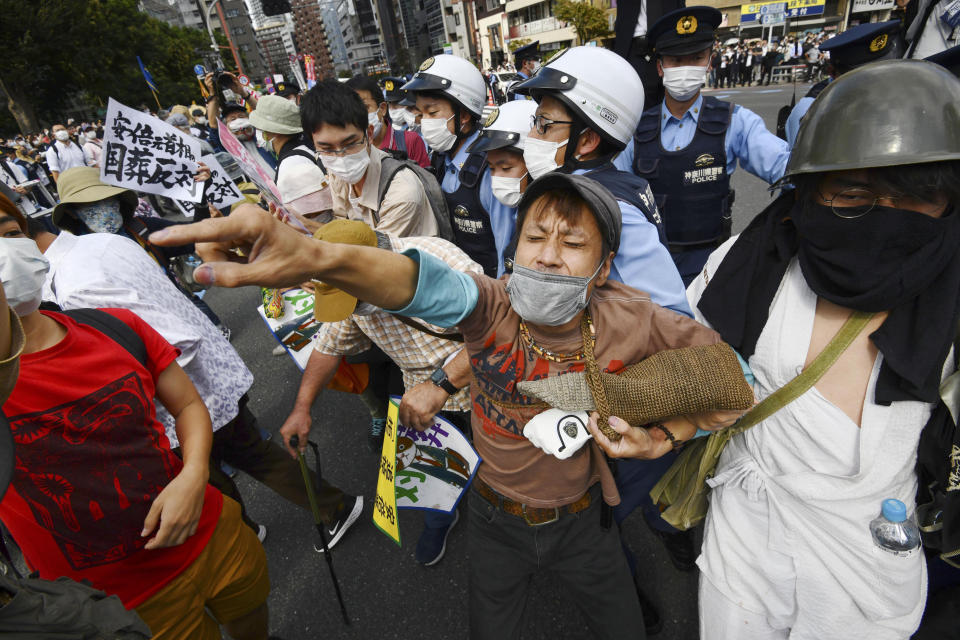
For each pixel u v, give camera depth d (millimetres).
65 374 1072
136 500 1193
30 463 1057
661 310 1057
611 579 1320
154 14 102812
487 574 1364
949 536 1028
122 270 1593
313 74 10484
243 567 1481
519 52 7508
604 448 989
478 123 2707
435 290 867
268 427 3266
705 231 2646
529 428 1008
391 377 2297
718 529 1245
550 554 1296
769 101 13172
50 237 1567
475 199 2404
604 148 1640
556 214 900
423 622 1968
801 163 965
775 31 28453
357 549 2311
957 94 872
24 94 33656
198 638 1393
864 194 915
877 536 1005
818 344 1062
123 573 1224
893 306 945
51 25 31953
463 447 1341
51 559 1179
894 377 979
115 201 2598
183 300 1838
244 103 6172
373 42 144750
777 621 1182
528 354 1047
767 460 1150
